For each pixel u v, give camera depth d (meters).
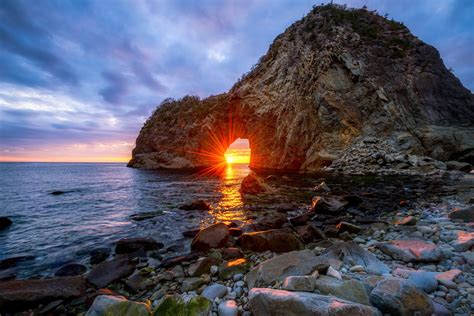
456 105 40.31
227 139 68.81
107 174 52.06
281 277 4.11
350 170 30.78
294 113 45.94
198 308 3.52
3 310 4.12
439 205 10.49
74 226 10.98
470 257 4.55
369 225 8.51
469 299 3.29
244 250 6.78
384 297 3.09
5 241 9.02
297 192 17.81
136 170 65.12
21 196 20.72
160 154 74.31
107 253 7.49
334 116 40.56
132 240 7.73
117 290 4.96
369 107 39.34
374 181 21.17
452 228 6.77
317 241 7.32
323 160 37.00
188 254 6.50
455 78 44.47
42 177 45.09
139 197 19.20
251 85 59.47
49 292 4.51
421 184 18.08
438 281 3.78
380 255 5.26
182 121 77.19
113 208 15.09
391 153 31.94
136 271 5.85
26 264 6.86
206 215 12.09
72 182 33.56
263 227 8.81
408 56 43.91
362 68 42.44
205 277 5.06
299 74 48.62
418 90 40.38
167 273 5.33
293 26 59.34
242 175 38.75
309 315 2.89
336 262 4.77
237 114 60.31
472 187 14.99
